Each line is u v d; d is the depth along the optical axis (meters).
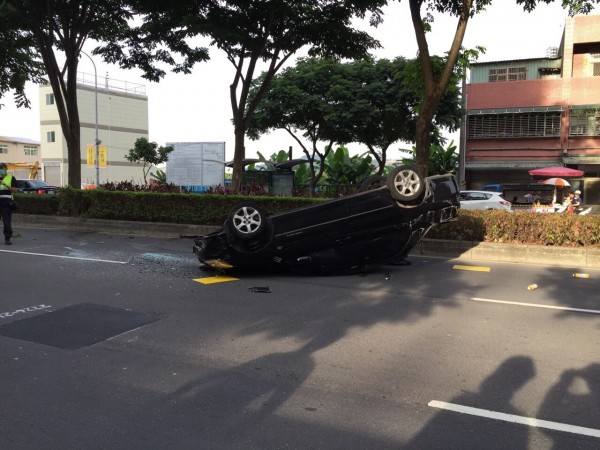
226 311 6.42
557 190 23.62
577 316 6.37
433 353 4.95
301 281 8.43
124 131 61.09
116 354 4.83
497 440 3.31
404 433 3.39
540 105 26.27
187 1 13.34
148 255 10.80
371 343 5.23
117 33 16.53
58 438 3.30
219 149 22.41
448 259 11.08
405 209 8.48
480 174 27.86
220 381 4.23
